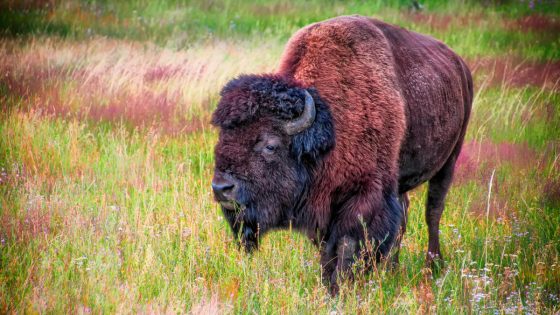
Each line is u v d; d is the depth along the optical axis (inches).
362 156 746.2
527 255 860.6
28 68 1583.4
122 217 872.3
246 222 733.3
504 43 2255.2
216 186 696.4
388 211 756.0
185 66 1604.3
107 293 675.4
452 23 2518.5
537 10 2839.6
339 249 749.9
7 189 958.4
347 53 772.0
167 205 956.0
